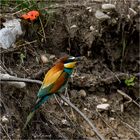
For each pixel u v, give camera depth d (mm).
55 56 11711
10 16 11859
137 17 12297
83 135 10836
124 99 11734
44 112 10867
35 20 11742
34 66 11367
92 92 11602
